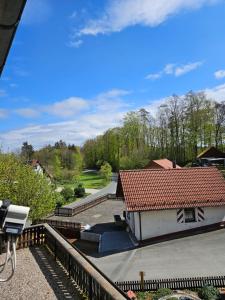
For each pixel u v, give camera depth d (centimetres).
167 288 1552
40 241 1317
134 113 8225
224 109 7188
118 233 2700
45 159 8606
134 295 1481
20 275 964
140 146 7575
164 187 2667
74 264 907
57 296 820
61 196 4509
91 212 3653
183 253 2094
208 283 1564
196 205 2538
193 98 7281
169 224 2500
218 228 2575
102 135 9162
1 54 266
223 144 7238
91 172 8988
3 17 217
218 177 2786
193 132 7244
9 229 333
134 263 1980
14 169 2503
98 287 709
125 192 2588
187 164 6981
